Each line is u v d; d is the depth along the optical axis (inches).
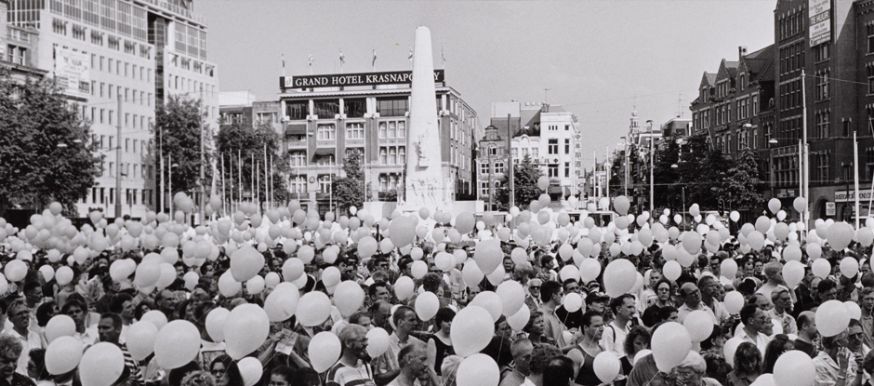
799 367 332.5
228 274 562.6
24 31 3860.7
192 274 696.4
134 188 4658.0
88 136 2908.5
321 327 508.7
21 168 2583.7
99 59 4404.5
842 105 3105.3
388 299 551.5
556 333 512.7
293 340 457.7
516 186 5000.0
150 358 434.6
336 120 5644.7
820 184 3201.3
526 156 5191.9
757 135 3892.7
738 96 4116.6
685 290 532.7
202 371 348.2
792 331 527.8
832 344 406.6
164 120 4461.1
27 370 422.6
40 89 2768.2
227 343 365.4
